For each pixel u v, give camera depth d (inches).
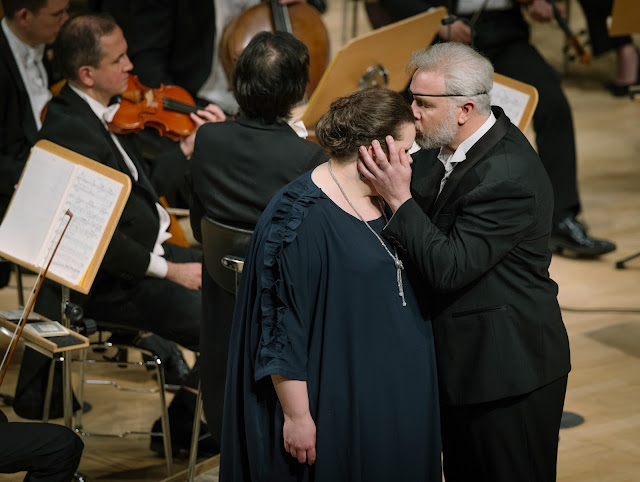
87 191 417.7
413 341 342.3
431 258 330.3
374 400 335.3
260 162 393.4
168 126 562.3
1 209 572.4
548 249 358.3
